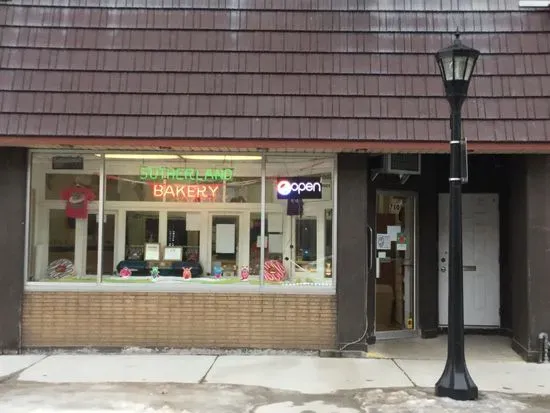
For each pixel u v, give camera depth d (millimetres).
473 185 9852
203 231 8531
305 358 8023
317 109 7844
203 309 8266
